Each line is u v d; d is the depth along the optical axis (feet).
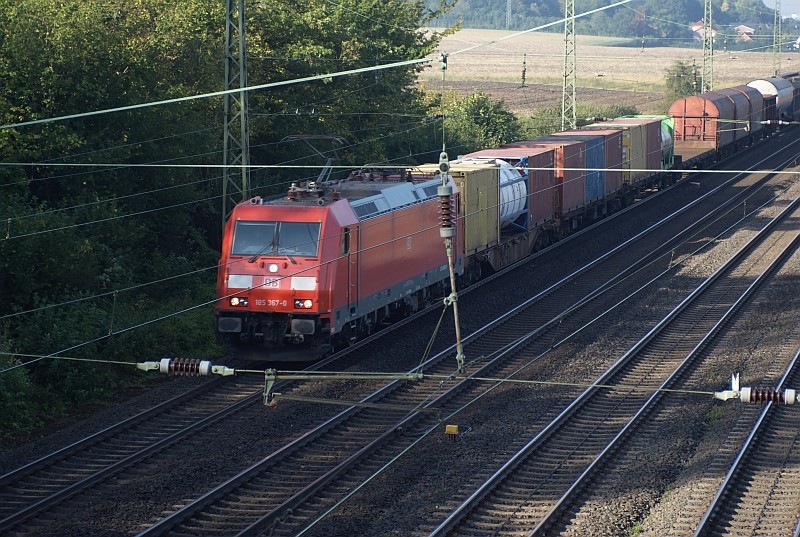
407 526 100.17
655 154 345.92
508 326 189.67
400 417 136.46
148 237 208.64
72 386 146.30
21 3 193.16
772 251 261.44
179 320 176.86
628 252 262.67
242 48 195.31
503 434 129.39
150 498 107.86
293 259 155.94
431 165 231.71
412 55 308.81
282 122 250.98
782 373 158.30
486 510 105.60
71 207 186.60
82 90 192.13
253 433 129.08
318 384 150.71
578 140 282.97
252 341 159.84
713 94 406.62
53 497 105.81
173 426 132.67
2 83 187.32
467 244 212.43
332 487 111.14
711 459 120.06
